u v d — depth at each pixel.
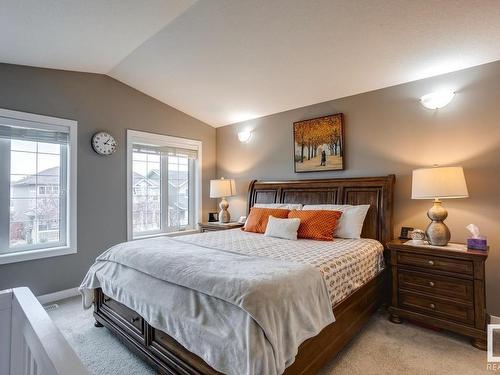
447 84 2.65
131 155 3.71
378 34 2.29
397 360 1.92
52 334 0.83
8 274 2.76
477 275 2.08
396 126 2.96
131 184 3.69
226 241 2.63
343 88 3.17
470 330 2.10
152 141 3.95
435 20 2.08
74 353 0.74
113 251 2.27
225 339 1.25
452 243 2.51
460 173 2.29
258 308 1.25
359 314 2.17
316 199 3.38
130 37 2.61
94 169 3.35
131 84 3.65
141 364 1.89
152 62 3.10
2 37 2.29
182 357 1.57
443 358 1.95
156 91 3.79
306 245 2.44
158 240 2.62
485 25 2.06
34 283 2.89
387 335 2.27
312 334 1.46
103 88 3.44
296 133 3.73
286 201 3.65
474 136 2.50
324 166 3.46
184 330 1.44
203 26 2.47
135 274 1.93
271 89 3.43
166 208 4.21
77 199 3.20
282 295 1.38
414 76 2.79
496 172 2.39
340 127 3.32
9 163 2.83
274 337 1.23
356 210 2.88
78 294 3.17
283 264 1.74
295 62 2.84
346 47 2.51
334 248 2.30
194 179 4.58
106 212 3.45
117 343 2.15
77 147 3.21
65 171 3.18
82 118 3.26
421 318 2.33
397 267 2.48
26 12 2.02
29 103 2.88
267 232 2.96
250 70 3.10
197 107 4.15
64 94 3.12
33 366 0.86
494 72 2.42
